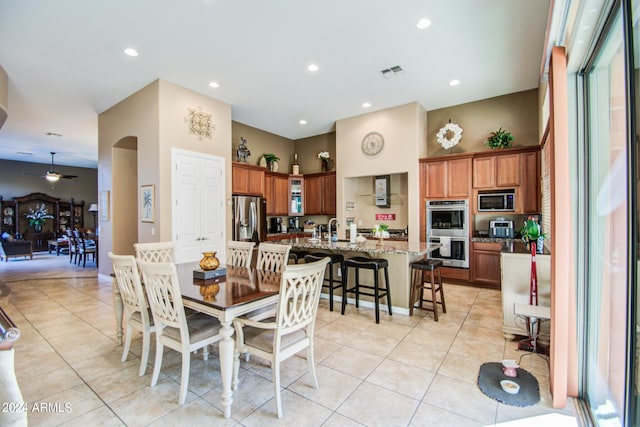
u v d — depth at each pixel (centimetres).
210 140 503
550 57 221
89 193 1227
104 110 555
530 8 295
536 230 290
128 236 573
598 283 200
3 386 108
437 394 215
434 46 363
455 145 552
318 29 326
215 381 232
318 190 720
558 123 207
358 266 366
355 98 523
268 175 679
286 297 196
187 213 465
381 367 253
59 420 188
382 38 345
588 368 206
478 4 290
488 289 500
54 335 320
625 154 159
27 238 1080
